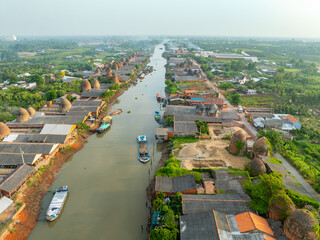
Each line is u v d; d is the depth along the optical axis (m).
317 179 69.00
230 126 112.94
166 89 183.88
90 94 154.38
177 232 49.97
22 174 68.31
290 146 92.88
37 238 55.09
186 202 57.81
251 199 59.47
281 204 52.28
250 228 48.97
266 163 73.19
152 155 90.75
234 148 86.75
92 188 72.31
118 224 59.41
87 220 60.47
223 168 77.31
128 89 187.88
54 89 167.88
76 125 107.12
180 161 81.94
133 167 83.31
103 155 90.81
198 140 98.06
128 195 69.62
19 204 62.06
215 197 59.88
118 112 135.00
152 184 73.44
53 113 122.38
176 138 99.69
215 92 166.00
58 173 79.19
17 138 92.06
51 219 58.91
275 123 108.12
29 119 110.69
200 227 50.00
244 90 173.12
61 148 90.25
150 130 112.81
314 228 45.28
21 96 149.62
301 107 132.25
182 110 124.56
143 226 58.72
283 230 50.09
